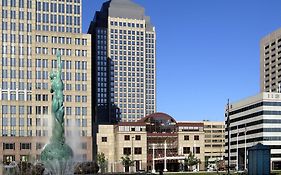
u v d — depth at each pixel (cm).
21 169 12988
